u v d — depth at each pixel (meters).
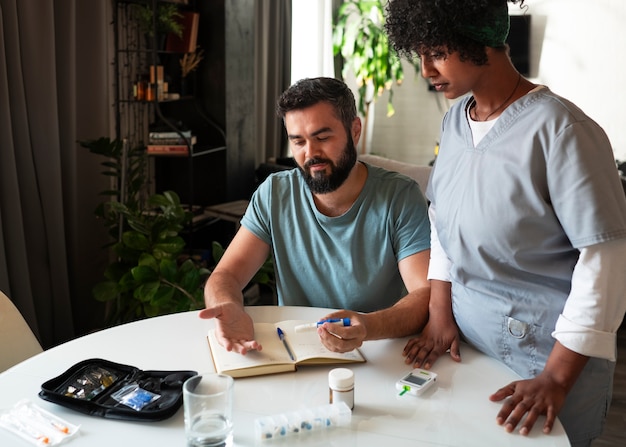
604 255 1.13
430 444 1.05
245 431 1.08
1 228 2.44
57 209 2.70
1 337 1.51
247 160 4.10
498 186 1.22
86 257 3.03
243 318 1.44
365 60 5.28
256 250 1.73
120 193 2.85
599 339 1.14
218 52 3.74
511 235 1.22
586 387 1.26
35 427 1.08
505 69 1.24
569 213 1.14
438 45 1.16
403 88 6.10
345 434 1.08
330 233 1.67
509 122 1.22
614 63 5.55
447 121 1.41
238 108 3.93
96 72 2.93
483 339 1.35
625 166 4.87
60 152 2.78
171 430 1.08
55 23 2.71
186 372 1.22
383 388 1.24
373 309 1.71
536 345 1.27
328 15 5.17
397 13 1.21
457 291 1.39
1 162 2.45
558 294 1.25
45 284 2.71
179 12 3.53
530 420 1.09
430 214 1.52
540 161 1.18
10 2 2.43
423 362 1.35
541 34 5.73
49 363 1.32
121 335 1.46
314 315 1.58
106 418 1.11
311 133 1.51
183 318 1.56
